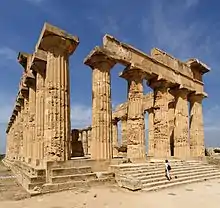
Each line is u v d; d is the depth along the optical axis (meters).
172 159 23.34
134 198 11.96
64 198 11.70
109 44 19.64
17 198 11.63
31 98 21.81
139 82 21.78
